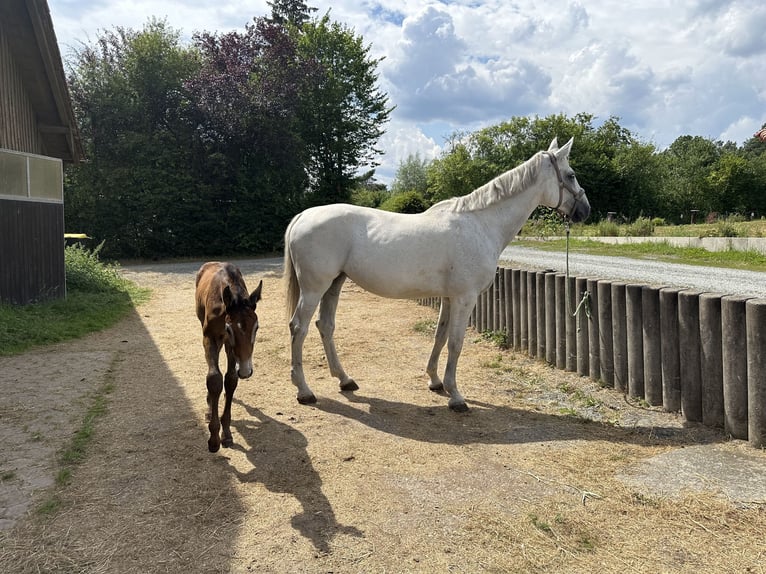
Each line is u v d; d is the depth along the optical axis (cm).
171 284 1384
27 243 917
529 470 348
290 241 476
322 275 464
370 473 340
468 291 475
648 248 1628
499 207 496
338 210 470
